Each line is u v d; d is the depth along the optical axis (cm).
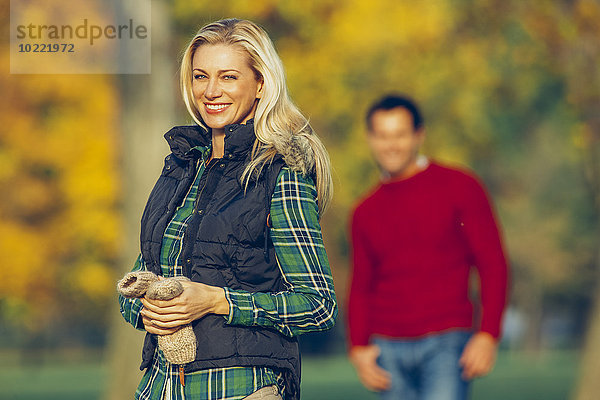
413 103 1155
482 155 5981
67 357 11081
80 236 5591
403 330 1159
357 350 1189
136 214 2969
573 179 10231
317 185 699
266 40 713
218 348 657
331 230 6725
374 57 4606
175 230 700
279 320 662
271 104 694
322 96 4691
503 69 4616
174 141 728
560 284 11525
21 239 5750
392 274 1165
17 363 9700
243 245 672
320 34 4412
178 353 648
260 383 663
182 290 638
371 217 1172
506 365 8244
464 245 1152
